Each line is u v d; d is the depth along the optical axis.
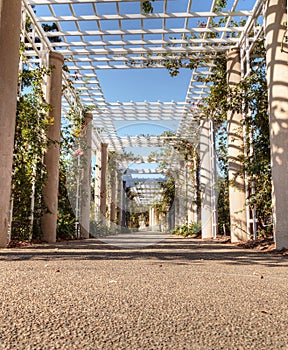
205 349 1.01
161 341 1.08
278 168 5.03
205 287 2.04
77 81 10.05
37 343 1.05
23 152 6.56
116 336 1.12
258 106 6.82
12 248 5.17
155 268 2.93
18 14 5.19
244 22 8.05
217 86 7.90
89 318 1.33
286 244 4.89
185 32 7.89
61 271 2.64
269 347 1.04
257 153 6.59
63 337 1.10
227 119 8.20
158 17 7.38
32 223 7.20
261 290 1.97
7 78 4.97
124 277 2.38
